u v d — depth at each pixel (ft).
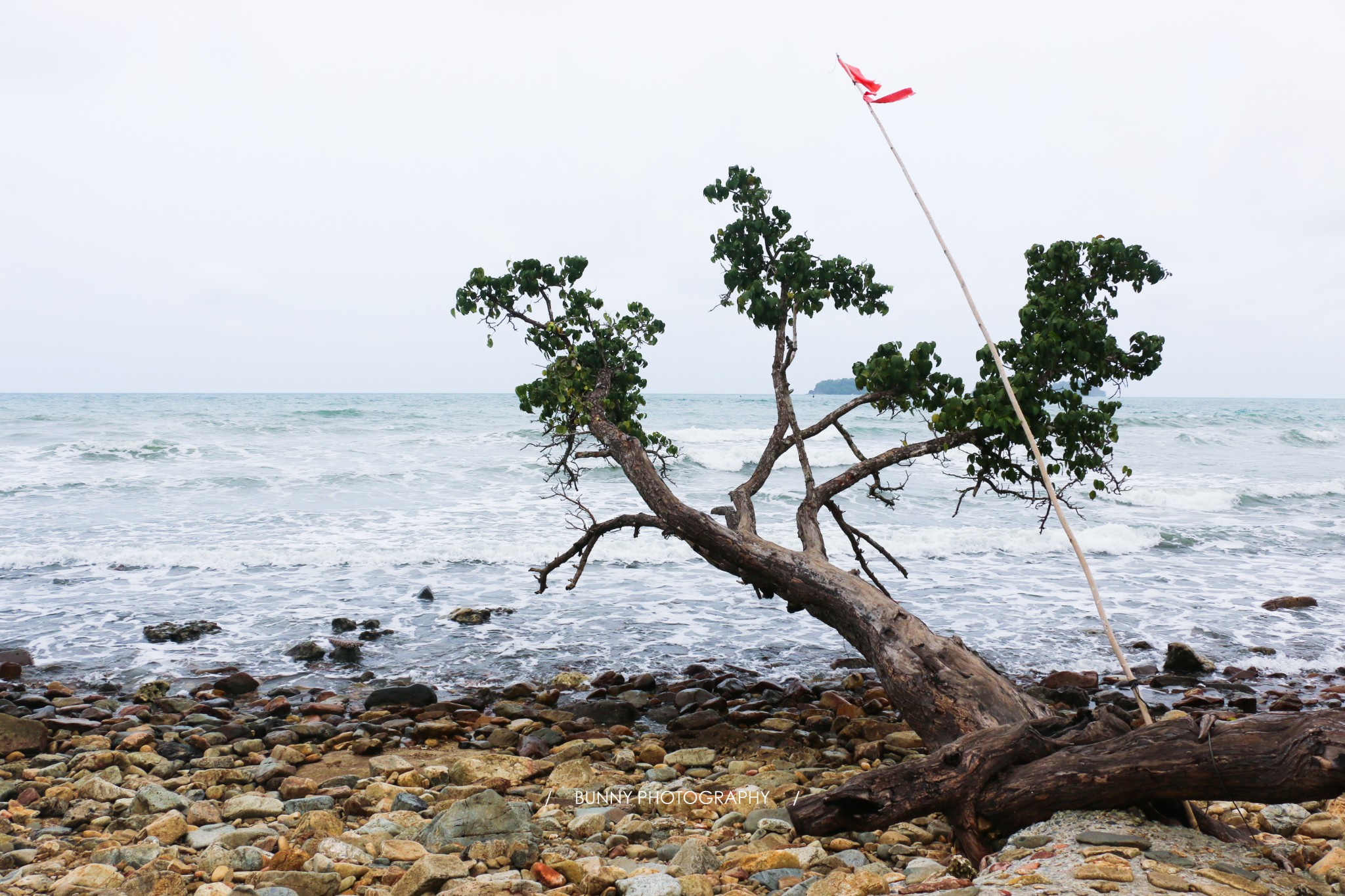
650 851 16.97
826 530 65.05
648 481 28.32
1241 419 193.77
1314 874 13.56
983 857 14.82
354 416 172.14
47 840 17.25
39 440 108.88
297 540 58.34
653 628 42.06
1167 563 57.06
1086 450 28.32
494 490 80.12
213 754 24.98
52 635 38.91
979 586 50.62
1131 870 12.33
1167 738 14.42
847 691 33.42
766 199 31.48
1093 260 28.27
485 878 14.83
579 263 32.63
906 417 181.78
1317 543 63.41
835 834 17.48
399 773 22.84
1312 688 33.83
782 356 31.65
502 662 36.83
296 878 14.67
